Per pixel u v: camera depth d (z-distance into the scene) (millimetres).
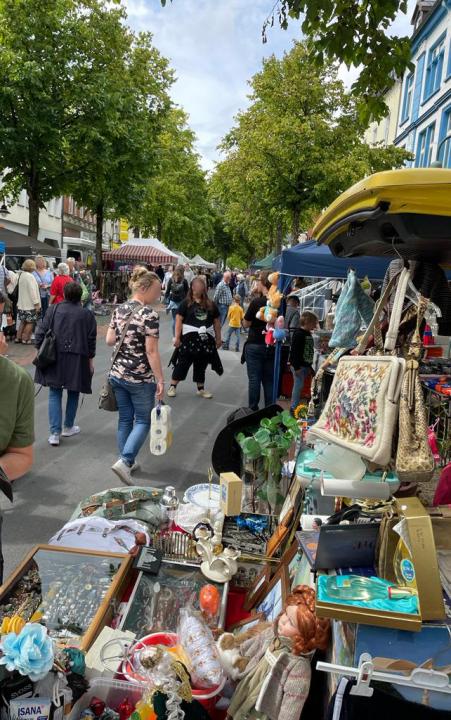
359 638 1512
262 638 2213
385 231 1772
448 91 15641
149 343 4520
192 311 8086
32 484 4719
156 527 3172
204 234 46719
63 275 11688
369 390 1712
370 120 5641
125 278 25406
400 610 1505
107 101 17547
